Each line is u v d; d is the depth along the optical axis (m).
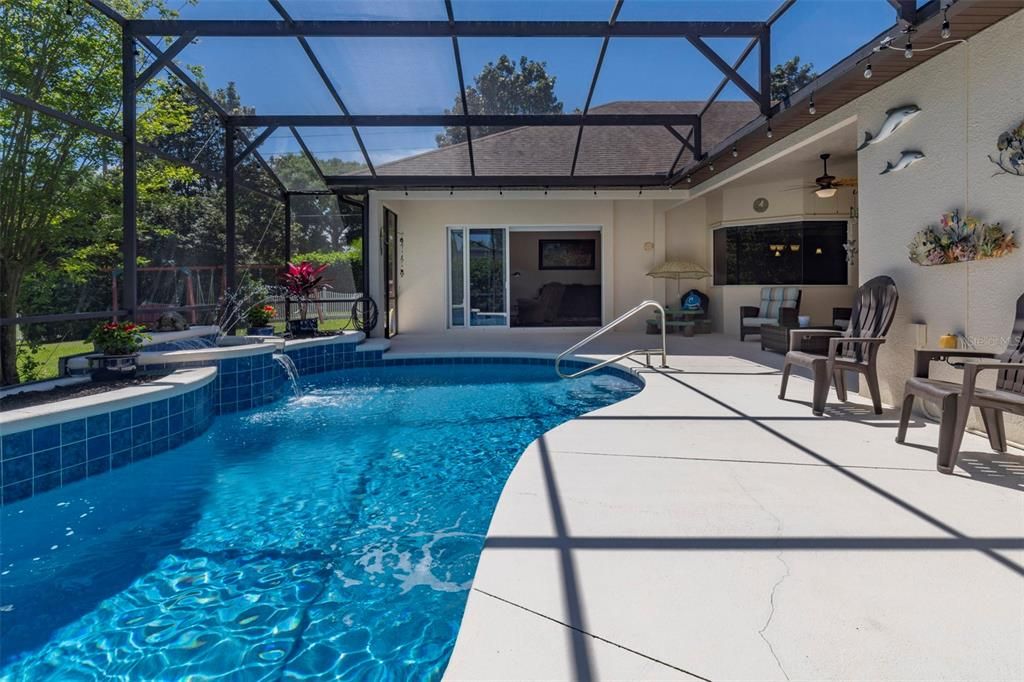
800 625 1.54
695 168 8.09
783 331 7.78
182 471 3.71
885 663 1.39
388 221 10.76
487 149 9.09
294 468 3.78
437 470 3.74
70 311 6.15
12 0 5.79
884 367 4.49
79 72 6.54
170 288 7.41
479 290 11.80
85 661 1.84
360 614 2.10
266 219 9.08
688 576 1.80
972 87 3.54
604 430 3.71
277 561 2.51
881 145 4.47
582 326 13.08
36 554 2.58
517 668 1.37
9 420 3.00
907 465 2.94
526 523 2.21
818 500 2.44
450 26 5.65
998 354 3.26
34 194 5.83
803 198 10.21
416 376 7.62
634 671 1.36
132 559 2.53
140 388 3.99
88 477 3.41
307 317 9.26
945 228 3.73
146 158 7.89
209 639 1.96
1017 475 2.77
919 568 1.85
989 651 1.43
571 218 11.84
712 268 11.95
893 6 3.62
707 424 3.88
